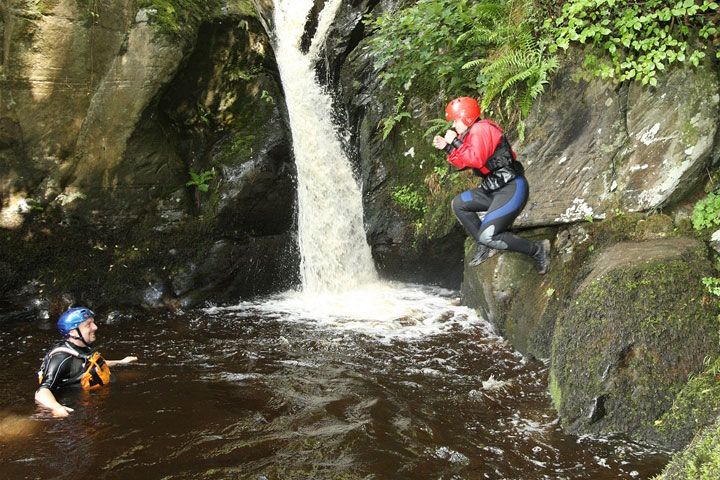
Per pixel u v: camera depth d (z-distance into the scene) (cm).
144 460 395
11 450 406
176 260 754
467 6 700
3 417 451
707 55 516
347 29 870
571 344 444
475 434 430
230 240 780
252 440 421
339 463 392
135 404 476
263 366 559
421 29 708
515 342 587
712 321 419
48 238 702
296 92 860
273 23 880
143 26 668
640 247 489
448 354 583
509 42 604
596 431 421
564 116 573
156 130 718
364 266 842
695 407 395
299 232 830
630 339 422
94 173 700
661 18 508
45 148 675
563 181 568
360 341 623
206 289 762
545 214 573
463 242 744
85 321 504
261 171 780
